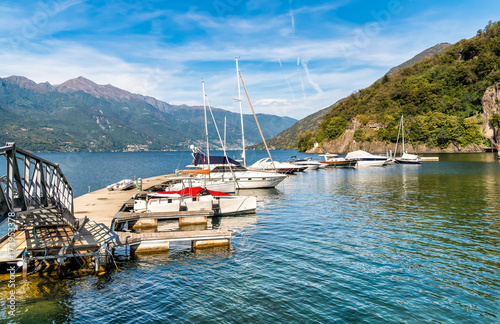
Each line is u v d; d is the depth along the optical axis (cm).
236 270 1195
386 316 850
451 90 14612
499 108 11781
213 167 3591
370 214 2148
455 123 12100
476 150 11881
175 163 10906
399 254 1330
